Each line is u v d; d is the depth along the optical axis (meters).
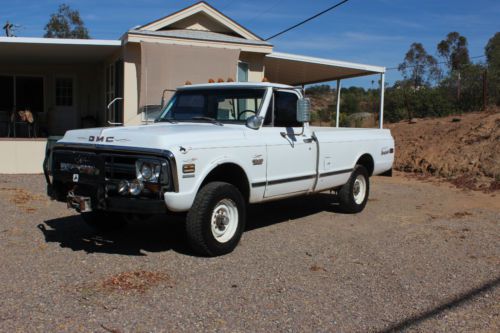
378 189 12.05
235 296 4.79
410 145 16.81
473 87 21.78
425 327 4.24
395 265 5.90
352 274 5.53
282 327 4.17
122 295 4.71
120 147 5.57
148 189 5.45
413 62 45.69
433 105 22.52
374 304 4.70
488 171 13.27
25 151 12.27
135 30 12.14
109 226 6.97
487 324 4.33
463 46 44.78
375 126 24.39
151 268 5.51
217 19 13.48
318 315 4.42
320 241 6.90
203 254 5.95
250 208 9.20
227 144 6.04
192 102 7.34
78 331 3.97
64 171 6.08
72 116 16.77
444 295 4.97
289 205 9.53
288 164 7.03
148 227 7.48
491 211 9.45
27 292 4.73
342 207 8.78
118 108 13.60
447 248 6.71
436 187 12.49
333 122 28.42
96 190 5.72
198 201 5.77
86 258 5.82
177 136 5.61
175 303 4.57
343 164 8.30
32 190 10.01
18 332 3.92
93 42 12.29
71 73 16.66
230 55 13.09
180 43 12.44
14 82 16.31
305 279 5.32
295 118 7.31
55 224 7.45
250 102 6.89
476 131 15.68
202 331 4.05
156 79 12.25
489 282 5.37
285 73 17.95
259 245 6.60
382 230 7.68
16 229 7.04
